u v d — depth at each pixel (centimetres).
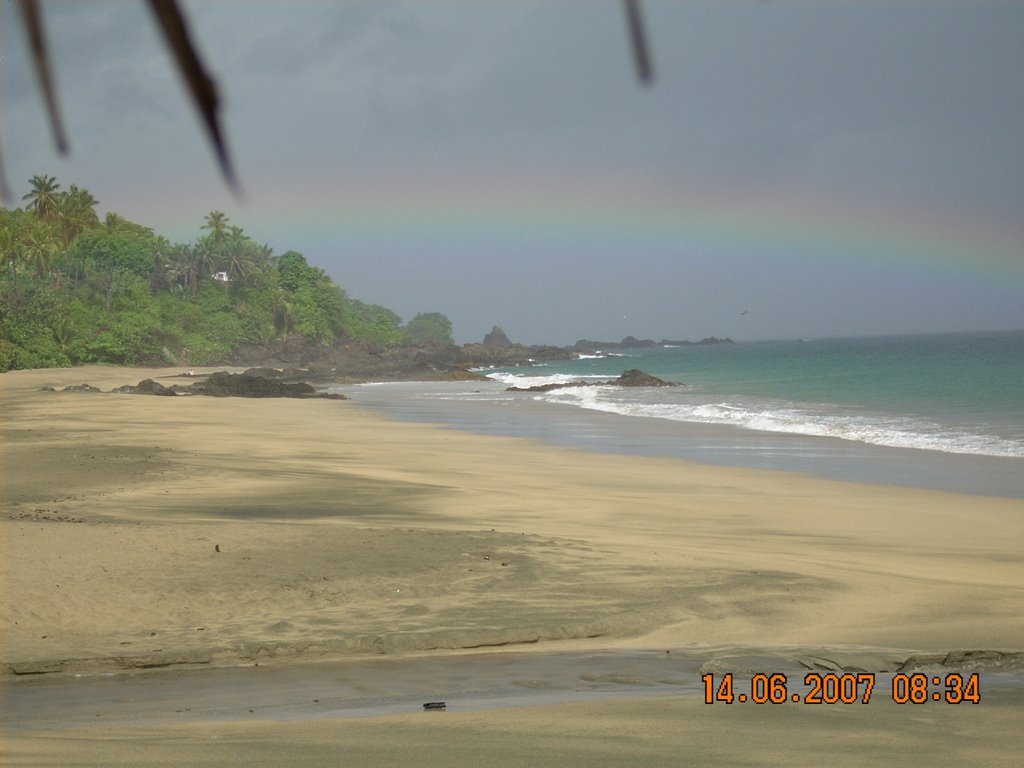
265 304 17525
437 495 2267
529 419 5122
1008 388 6325
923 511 2164
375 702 859
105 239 15800
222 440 3784
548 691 891
